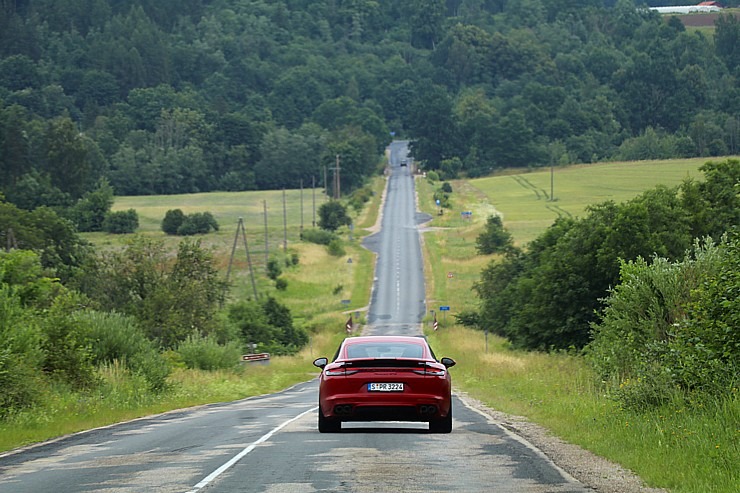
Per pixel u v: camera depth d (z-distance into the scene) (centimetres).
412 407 3519
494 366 9362
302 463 2844
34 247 17925
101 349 7425
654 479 2538
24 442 3847
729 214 10706
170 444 3494
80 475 2723
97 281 12562
